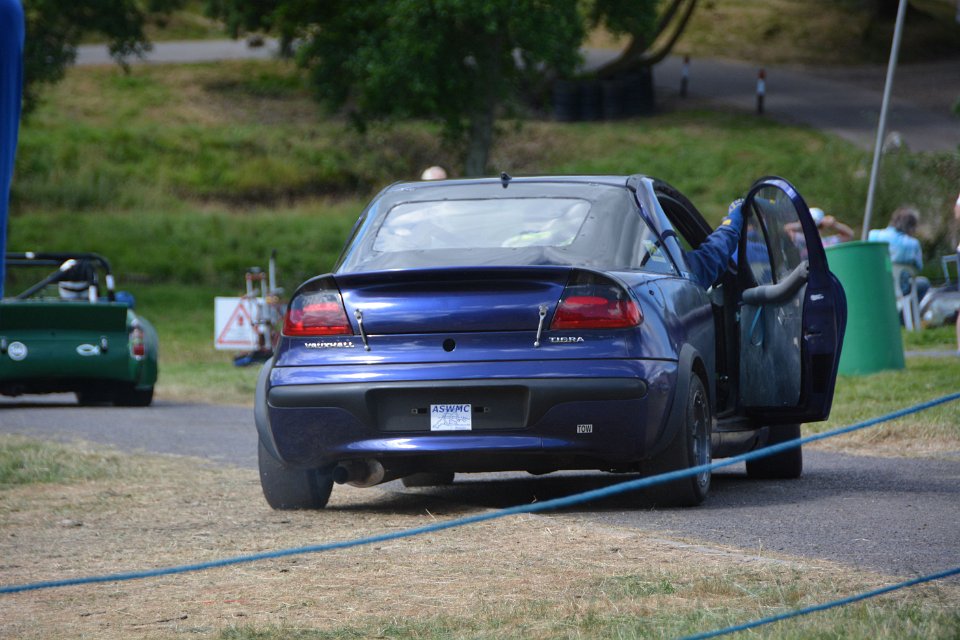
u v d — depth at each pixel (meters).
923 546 19.64
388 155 178.38
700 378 25.45
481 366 22.75
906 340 62.31
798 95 189.88
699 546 19.58
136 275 135.75
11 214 151.88
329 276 23.58
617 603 15.59
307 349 23.59
